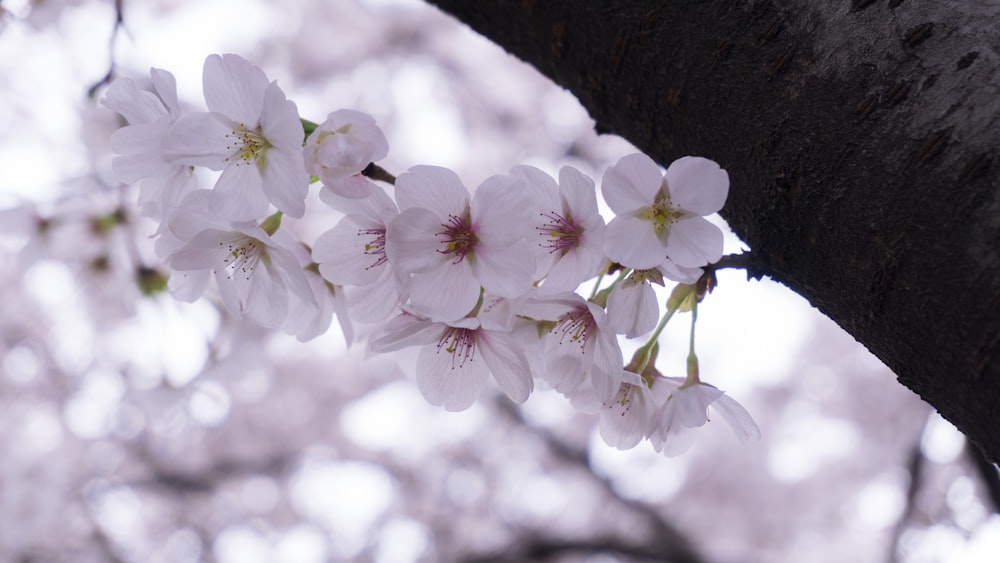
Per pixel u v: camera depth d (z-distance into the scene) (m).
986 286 0.71
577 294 0.78
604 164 3.70
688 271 0.77
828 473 3.87
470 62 3.76
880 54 0.74
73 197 1.27
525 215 0.77
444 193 0.77
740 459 3.93
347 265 0.81
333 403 3.93
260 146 0.78
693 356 0.80
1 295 3.11
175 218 0.78
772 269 0.76
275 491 4.06
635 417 0.81
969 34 0.73
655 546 3.14
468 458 4.05
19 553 2.77
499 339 0.79
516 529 3.85
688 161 0.75
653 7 0.79
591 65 0.81
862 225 0.73
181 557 4.12
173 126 0.78
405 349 0.83
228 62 0.78
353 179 0.77
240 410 3.77
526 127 3.73
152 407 1.25
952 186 0.72
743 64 0.77
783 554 3.83
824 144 0.74
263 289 0.81
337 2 3.73
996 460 0.72
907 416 3.77
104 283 1.31
